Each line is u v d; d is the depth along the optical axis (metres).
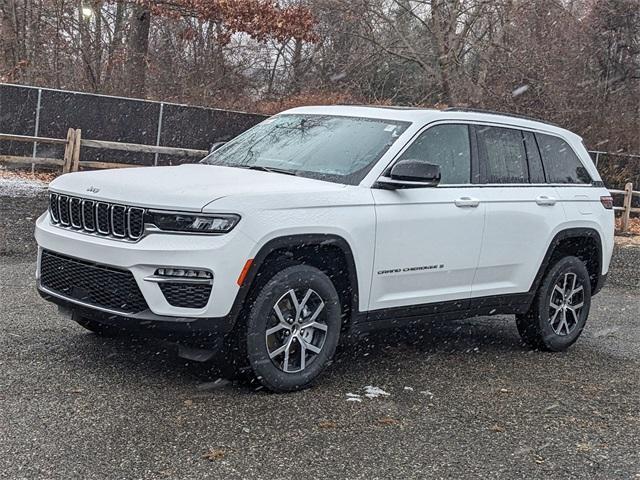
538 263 6.97
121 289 5.07
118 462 4.11
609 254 7.78
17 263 9.18
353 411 5.18
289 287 5.28
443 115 6.47
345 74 25.77
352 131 6.30
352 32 24.58
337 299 5.55
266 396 5.31
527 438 5.00
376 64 25.19
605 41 29.45
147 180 5.43
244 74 27.00
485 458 4.61
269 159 6.23
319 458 4.39
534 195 6.95
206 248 4.90
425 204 6.02
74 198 5.44
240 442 4.50
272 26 23.75
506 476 4.39
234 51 26.69
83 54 24.94
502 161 6.85
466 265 6.36
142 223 5.02
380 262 5.75
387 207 5.76
